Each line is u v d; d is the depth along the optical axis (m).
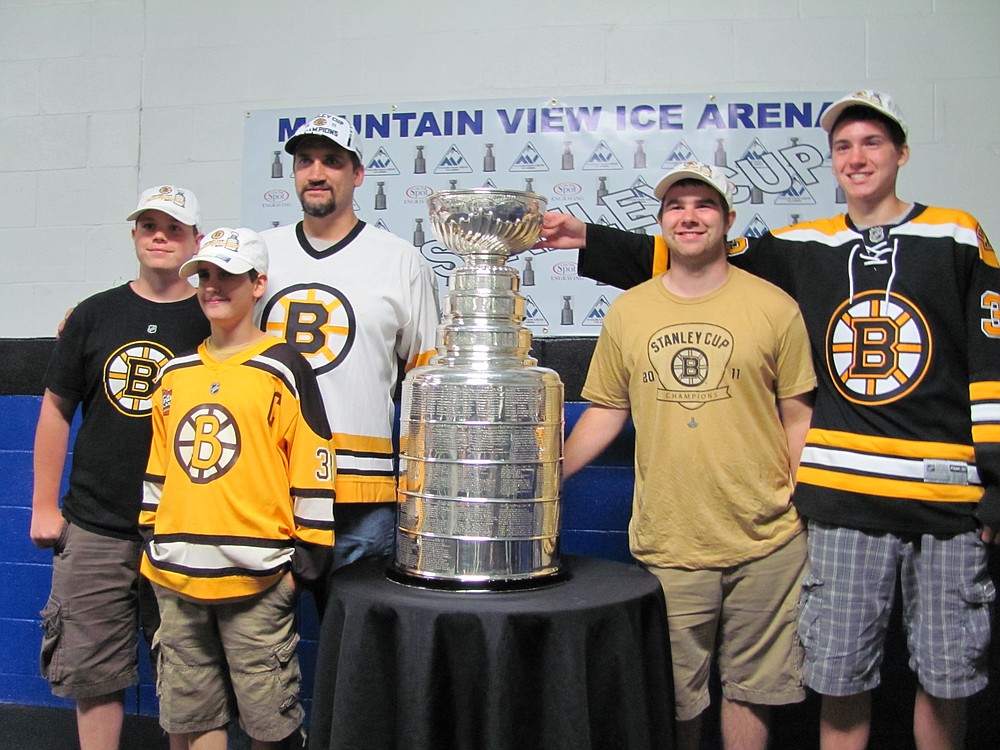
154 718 2.28
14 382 2.37
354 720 1.23
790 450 1.67
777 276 1.71
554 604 1.23
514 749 1.18
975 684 1.48
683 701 1.60
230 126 2.61
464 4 2.50
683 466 1.58
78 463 1.79
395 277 1.72
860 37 2.37
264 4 2.60
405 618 1.21
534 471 1.35
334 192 1.70
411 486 1.38
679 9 2.43
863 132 1.56
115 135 2.67
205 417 1.48
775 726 2.04
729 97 2.41
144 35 2.66
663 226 1.63
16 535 2.38
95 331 1.78
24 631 2.38
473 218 1.38
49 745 2.12
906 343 1.51
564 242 1.87
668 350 1.60
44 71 2.71
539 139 2.47
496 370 1.36
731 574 1.60
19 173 2.72
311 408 1.53
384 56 2.54
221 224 2.61
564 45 2.46
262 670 1.49
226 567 1.44
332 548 1.52
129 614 1.80
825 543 1.55
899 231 1.56
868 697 1.62
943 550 1.49
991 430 1.44
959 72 2.34
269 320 1.68
